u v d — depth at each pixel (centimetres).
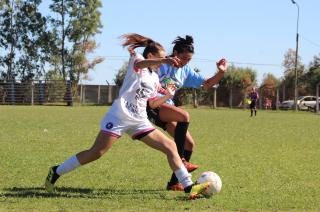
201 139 2203
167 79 1048
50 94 7394
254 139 2266
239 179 1188
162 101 984
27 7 8200
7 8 8181
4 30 8250
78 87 8262
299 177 1236
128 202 898
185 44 1034
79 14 8219
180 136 1024
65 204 870
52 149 1709
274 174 1274
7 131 2345
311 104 7869
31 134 2219
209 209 859
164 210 842
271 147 1941
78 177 1167
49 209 832
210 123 3409
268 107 8312
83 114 4219
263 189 1062
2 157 1476
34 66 8388
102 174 1219
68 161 948
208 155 1644
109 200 912
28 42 8319
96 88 8325
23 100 7406
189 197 924
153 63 897
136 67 909
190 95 7931
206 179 947
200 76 1092
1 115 3803
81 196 947
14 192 971
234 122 3600
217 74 1082
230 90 8506
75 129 2544
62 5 8188
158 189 1041
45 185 970
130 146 1850
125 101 924
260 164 1455
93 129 2564
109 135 923
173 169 946
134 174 1229
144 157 1546
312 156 1680
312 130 2933
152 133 938
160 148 945
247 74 9294
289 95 8669
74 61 8250
